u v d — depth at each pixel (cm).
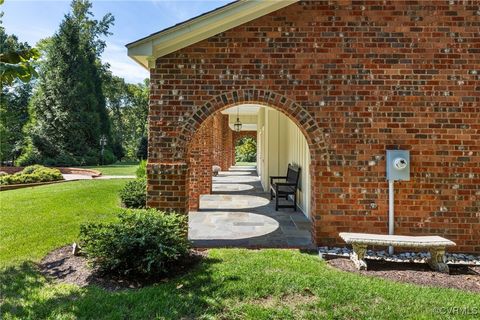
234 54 539
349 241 441
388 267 447
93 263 401
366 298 331
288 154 1149
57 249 495
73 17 3303
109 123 3619
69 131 3042
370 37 536
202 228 658
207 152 1166
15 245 506
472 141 526
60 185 1278
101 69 3825
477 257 507
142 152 4188
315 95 536
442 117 529
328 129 534
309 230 645
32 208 786
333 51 537
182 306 310
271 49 539
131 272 393
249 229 652
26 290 352
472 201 523
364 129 533
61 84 3044
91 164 3119
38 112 3027
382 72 534
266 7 527
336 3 538
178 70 539
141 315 294
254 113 1705
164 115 538
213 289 346
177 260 430
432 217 525
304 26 539
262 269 407
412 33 534
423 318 292
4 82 393
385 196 529
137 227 413
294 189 879
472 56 530
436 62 532
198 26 508
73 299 330
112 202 892
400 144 530
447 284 383
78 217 694
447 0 533
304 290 346
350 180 531
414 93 532
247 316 293
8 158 3164
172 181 534
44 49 3188
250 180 1681
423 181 527
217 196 1120
